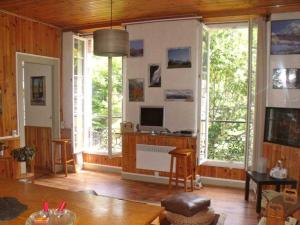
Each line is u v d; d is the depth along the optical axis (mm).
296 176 3783
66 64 5543
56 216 1654
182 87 4660
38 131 5699
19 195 2080
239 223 3291
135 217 1738
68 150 5555
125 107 5086
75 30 5504
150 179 4898
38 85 5648
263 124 4250
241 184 4551
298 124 3785
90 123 5961
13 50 4609
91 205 1917
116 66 5820
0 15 4383
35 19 4891
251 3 3947
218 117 5219
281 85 4172
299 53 4055
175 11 4395
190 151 4227
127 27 5023
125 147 5074
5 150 4344
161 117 4750
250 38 4414
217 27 4773
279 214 2410
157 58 4812
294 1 3828
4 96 4465
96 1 3945
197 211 2621
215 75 5301
